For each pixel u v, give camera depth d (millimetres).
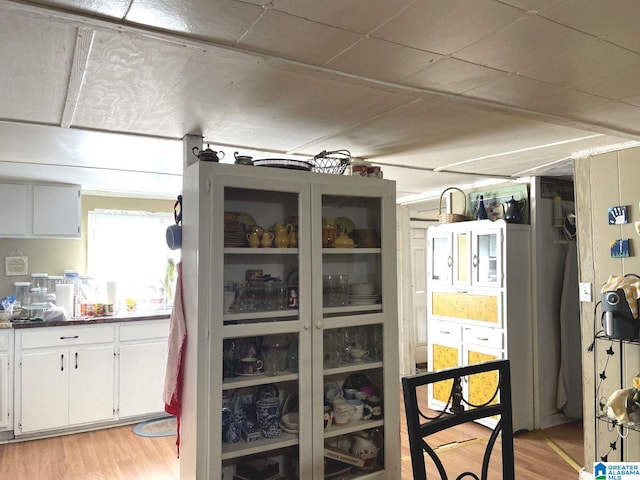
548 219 4188
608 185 2988
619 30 1470
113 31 1451
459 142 2906
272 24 1426
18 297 4348
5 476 3203
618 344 2924
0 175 3887
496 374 3902
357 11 1347
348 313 2527
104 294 4723
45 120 2350
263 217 2400
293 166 2426
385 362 2596
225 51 1590
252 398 2332
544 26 1444
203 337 2113
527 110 2271
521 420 3959
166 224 5137
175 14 1360
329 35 1502
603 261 3010
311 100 2123
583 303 3123
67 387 3945
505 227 3938
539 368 4055
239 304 2271
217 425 2121
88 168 3566
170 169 3627
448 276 4438
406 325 5660
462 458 3463
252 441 2268
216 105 2168
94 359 4059
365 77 1848
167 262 4973
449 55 1660
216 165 2174
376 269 2668
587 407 3100
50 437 3902
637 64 1742
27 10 1314
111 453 3590
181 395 2344
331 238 2506
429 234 4645
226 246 2234
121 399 4152
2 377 3748
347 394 2600
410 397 1513
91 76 1815
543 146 3016
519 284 4016
